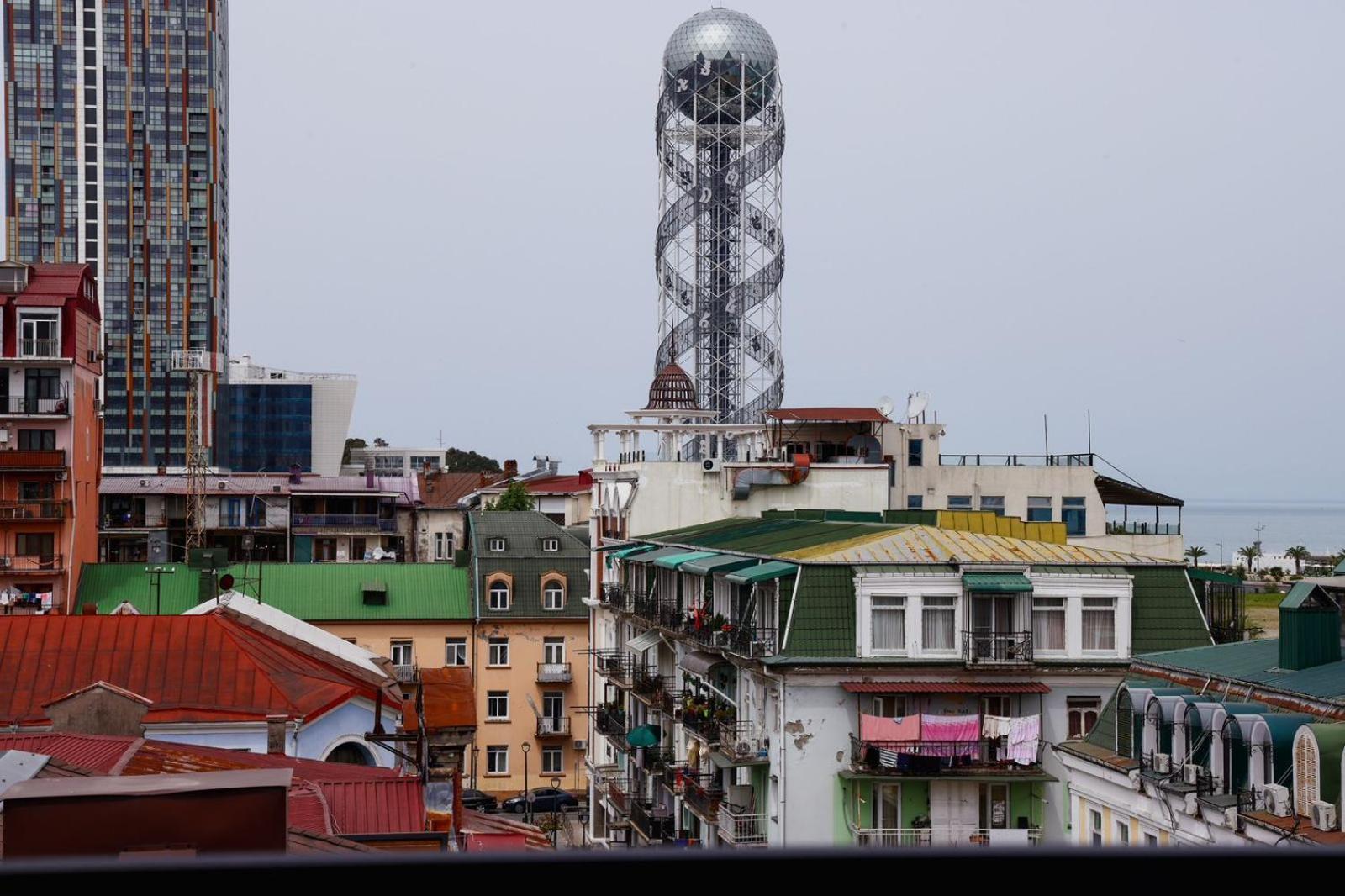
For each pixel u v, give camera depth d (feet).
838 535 273.33
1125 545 384.47
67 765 123.85
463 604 489.26
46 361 466.29
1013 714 239.91
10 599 451.12
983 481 460.96
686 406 485.56
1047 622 243.19
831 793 234.79
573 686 486.38
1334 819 130.82
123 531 636.07
